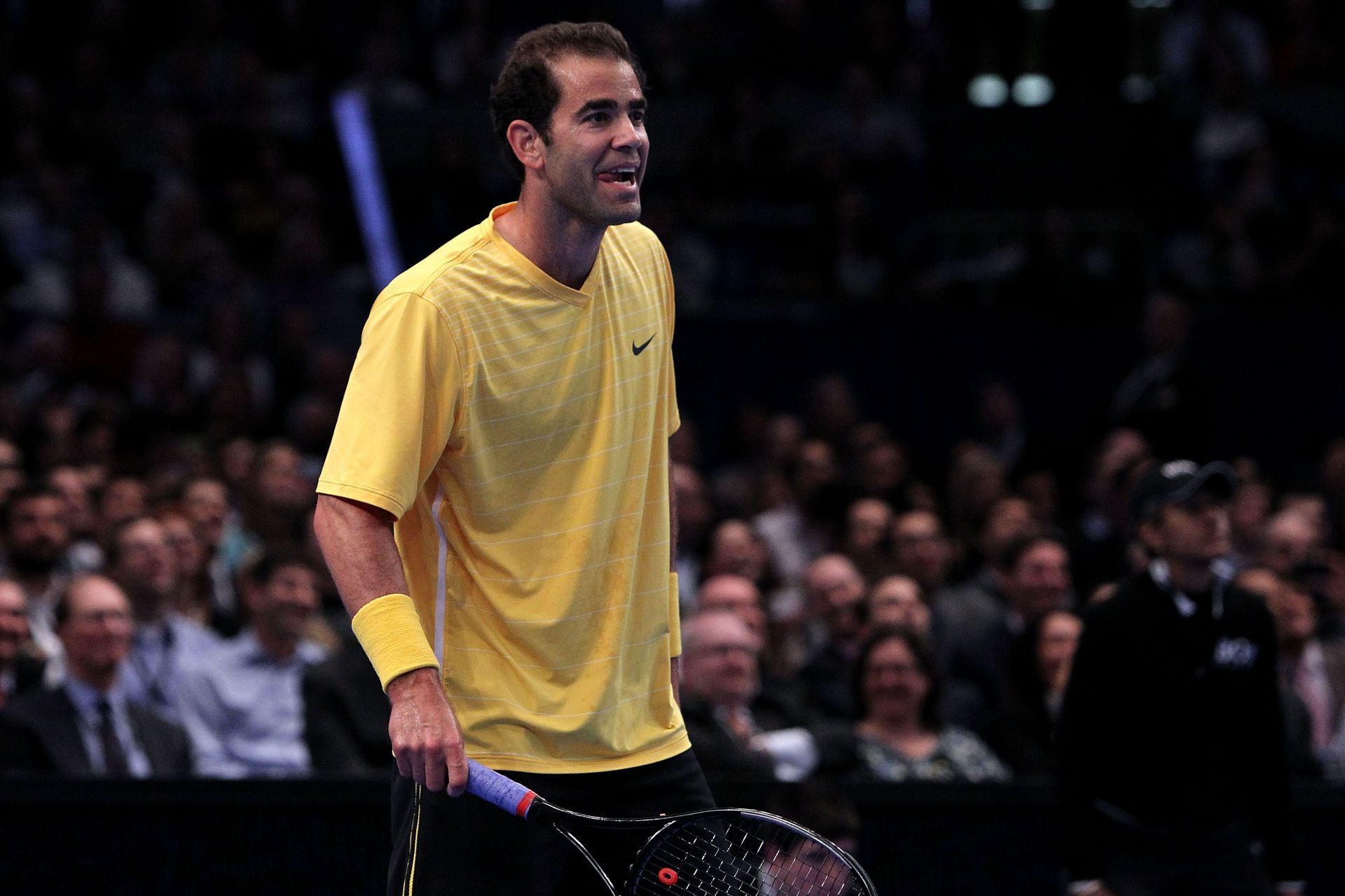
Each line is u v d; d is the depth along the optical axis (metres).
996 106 47.69
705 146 44.16
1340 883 19.23
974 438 39.19
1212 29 49.31
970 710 24.16
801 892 10.21
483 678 9.62
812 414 37.22
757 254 42.66
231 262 44.47
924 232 44.34
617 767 9.80
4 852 18.16
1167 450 34.47
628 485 9.85
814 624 26.28
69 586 20.45
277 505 27.86
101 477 29.58
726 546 26.75
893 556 27.77
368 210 46.66
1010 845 19.12
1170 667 16.14
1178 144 46.84
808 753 20.97
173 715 22.12
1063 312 39.59
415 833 9.66
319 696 20.58
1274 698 16.47
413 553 9.80
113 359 38.59
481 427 9.45
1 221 43.78
